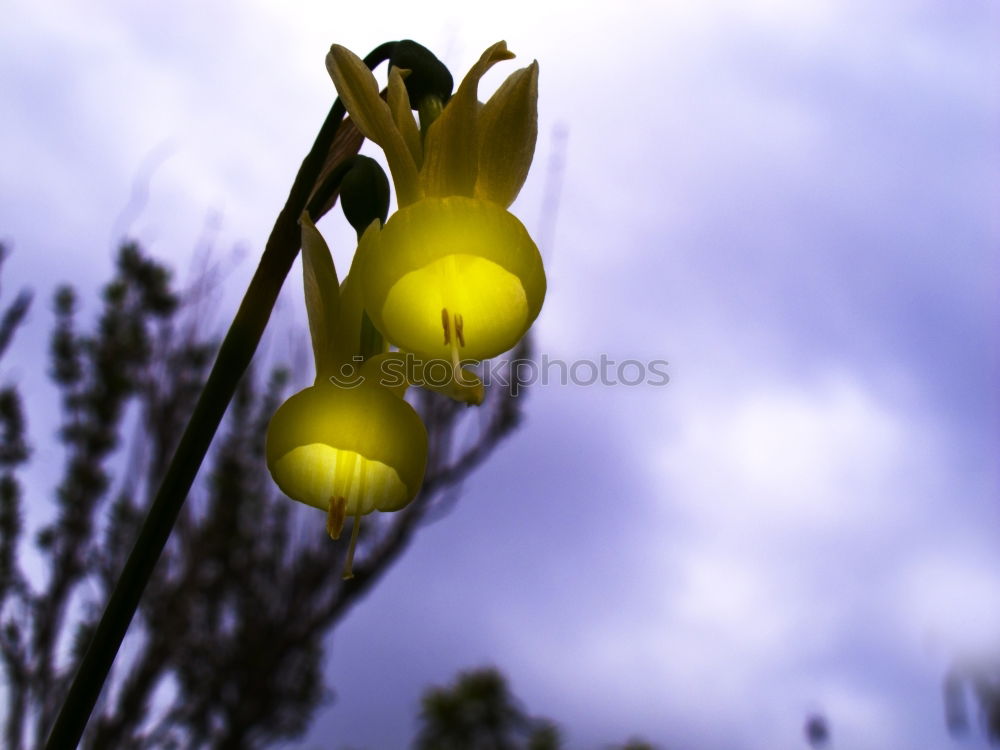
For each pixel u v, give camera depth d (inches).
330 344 6.3
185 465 6.4
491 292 6.1
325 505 6.4
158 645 17.2
